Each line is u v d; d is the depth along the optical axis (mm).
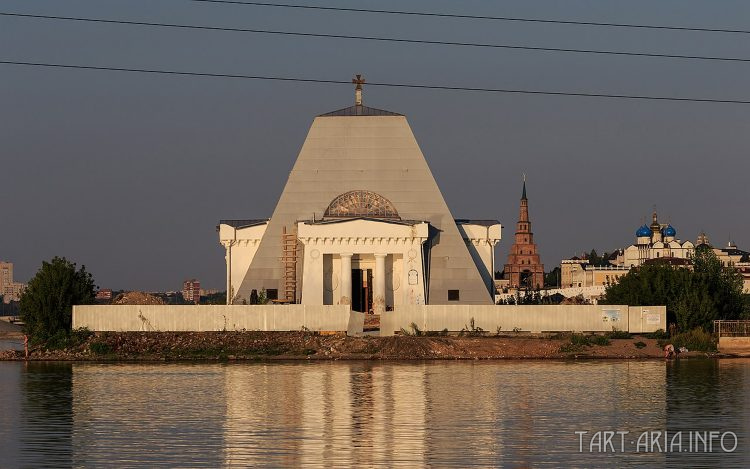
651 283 148125
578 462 65062
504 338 134250
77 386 100312
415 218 165500
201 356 130000
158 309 136875
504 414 82000
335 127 168125
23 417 81375
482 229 172875
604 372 111938
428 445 69750
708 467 64188
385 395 92562
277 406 86125
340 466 63562
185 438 72188
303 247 160250
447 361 125688
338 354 129125
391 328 138750
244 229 170625
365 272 163000
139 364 123500
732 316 156625
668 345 131000
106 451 67938
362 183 166875
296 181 166750
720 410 84062
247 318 136875
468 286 163125
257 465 63812
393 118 168250
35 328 138750
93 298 145625
